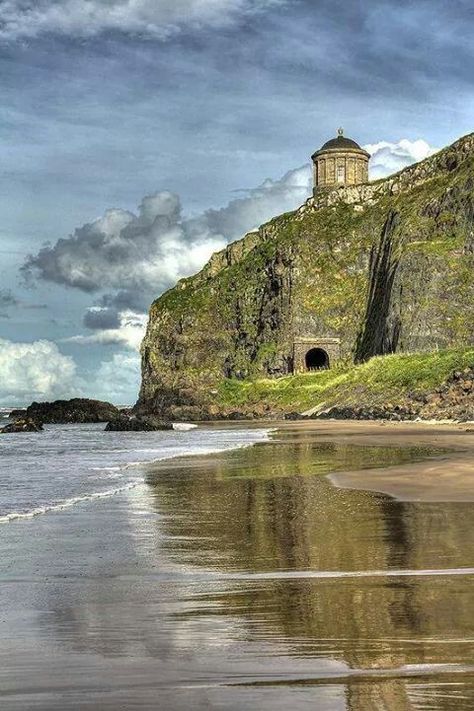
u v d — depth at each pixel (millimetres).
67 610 9531
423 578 10820
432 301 121750
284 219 186375
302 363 150000
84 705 6137
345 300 158375
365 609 9125
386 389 103312
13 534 15875
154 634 8305
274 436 64312
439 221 134125
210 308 173750
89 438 74625
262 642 7855
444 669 6805
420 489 22312
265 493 22781
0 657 7516
